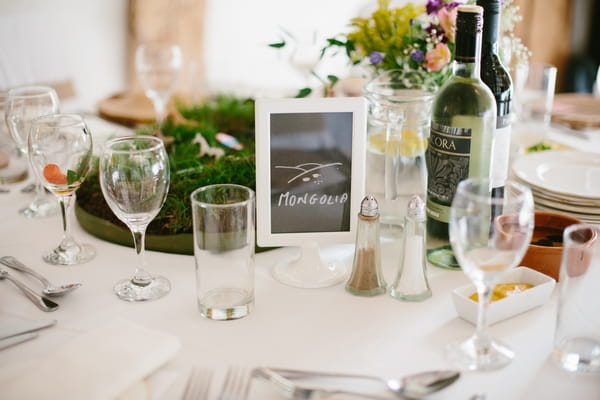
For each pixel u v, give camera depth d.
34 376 0.83
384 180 1.27
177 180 1.32
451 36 1.31
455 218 0.86
